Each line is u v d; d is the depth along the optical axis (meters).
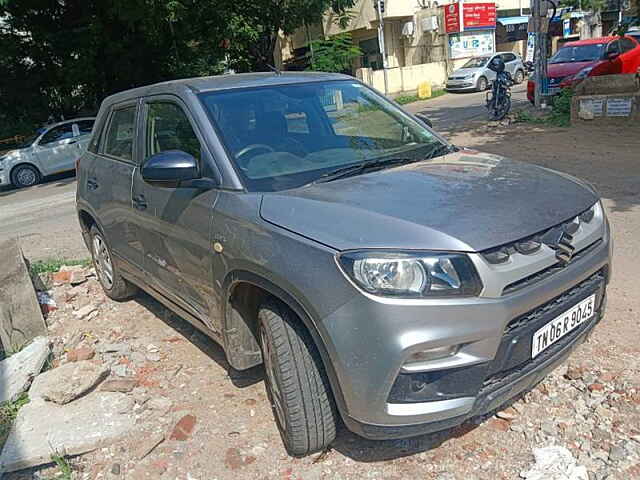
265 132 3.53
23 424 3.39
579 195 3.06
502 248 2.53
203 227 3.27
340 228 2.62
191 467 3.00
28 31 19.06
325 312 2.52
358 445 3.03
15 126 21.03
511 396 2.68
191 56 19.84
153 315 4.93
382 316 2.40
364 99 4.21
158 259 3.97
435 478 2.76
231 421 3.33
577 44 16.33
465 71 25.19
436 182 3.05
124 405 3.52
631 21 13.01
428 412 2.47
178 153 3.24
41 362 4.01
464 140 12.26
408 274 2.42
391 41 30.17
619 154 9.35
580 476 2.64
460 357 2.45
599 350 3.64
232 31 18.50
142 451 3.11
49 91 20.91
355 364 2.47
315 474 2.86
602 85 12.00
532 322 2.64
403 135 3.96
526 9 32.56
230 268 3.04
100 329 4.75
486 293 2.46
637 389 3.22
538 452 2.81
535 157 9.76
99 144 5.09
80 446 3.18
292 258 2.66
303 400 2.78
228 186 3.19
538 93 14.84
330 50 21.09
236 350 3.29
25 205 12.21
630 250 5.23
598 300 3.07
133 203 4.14
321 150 3.57
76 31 18.64
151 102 4.15
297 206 2.86
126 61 19.16
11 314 4.48
